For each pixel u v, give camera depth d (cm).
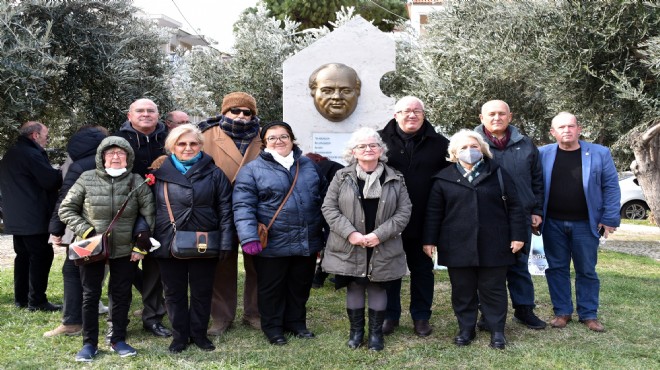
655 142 709
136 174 384
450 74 933
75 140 411
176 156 392
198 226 379
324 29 1298
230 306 443
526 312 454
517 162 440
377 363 375
